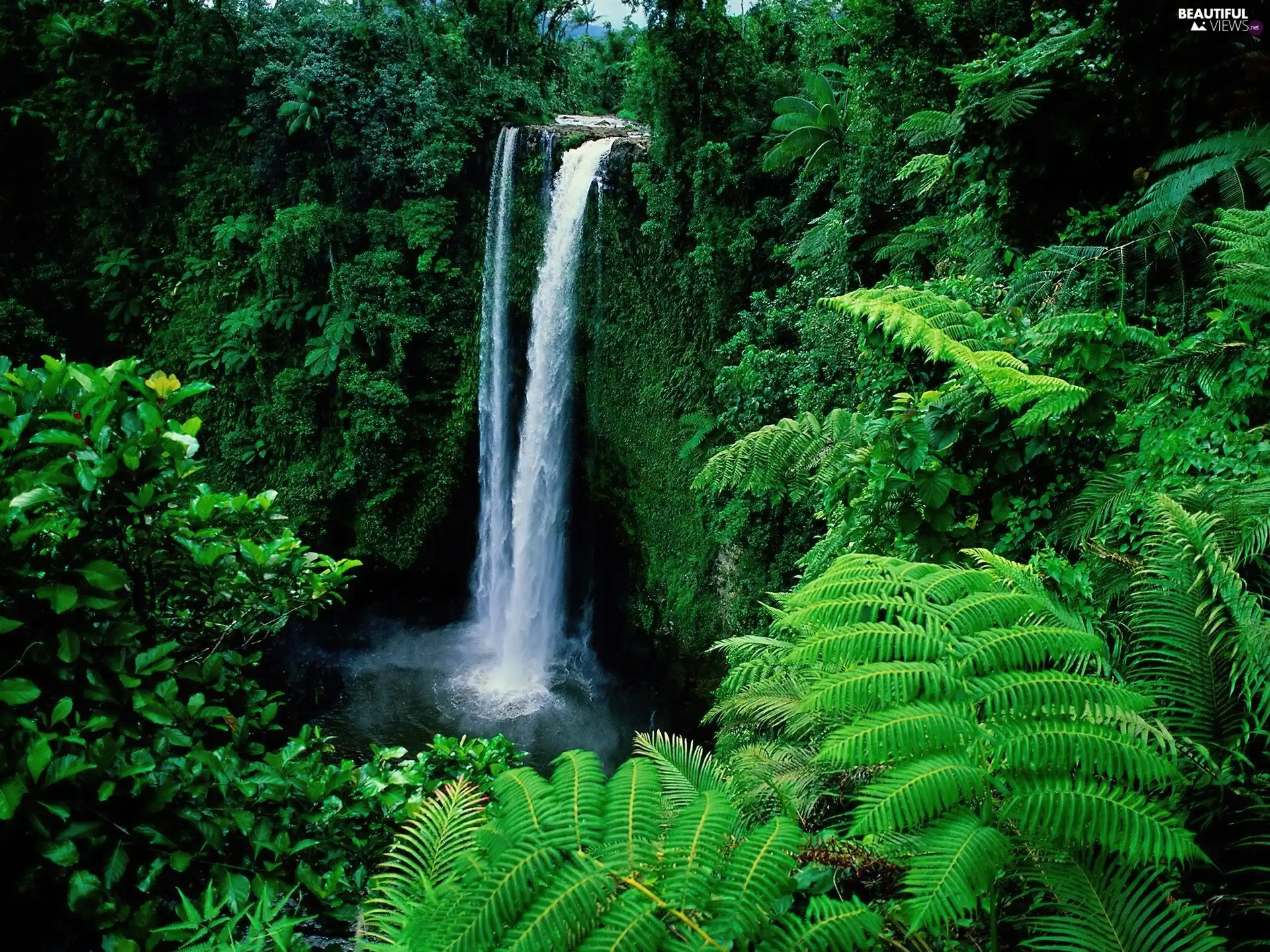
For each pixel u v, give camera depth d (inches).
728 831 65.2
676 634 490.0
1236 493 108.0
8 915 96.2
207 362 627.2
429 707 511.2
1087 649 72.9
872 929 60.1
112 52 626.5
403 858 83.6
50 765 90.6
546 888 60.0
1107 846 65.8
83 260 689.6
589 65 850.1
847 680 73.1
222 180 628.7
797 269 418.3
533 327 565.0
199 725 117.7
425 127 538.6
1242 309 145.3
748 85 467.5
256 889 103.5
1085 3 241.3
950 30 323.6
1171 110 205.9
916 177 336.5
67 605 95.9
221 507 136.9
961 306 170.2
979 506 158.4
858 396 322.7
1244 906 67.3
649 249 502.3
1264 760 78.4
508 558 597.9
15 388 110.7
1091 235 216.8
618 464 539.2
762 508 382.9
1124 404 149.0
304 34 575.5
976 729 67.4
